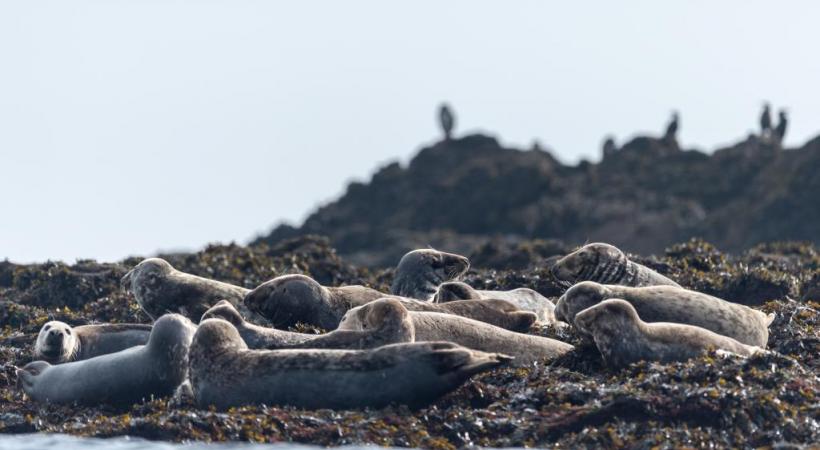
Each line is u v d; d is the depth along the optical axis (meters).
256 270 79.19
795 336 52.16
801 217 199.25
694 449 39.44
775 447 39.25
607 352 46.69
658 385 43.03
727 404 41.66
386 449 40.47
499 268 92.69
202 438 41.62
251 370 43.88
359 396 42.81
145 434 42.47
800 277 74.88
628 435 40.53
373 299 57.44
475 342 49.09
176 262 79.75
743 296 69.06
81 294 71.69
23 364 54.78
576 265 62.22
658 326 47.19
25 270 76.50
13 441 42.53
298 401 43.22
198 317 61.16
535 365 47.94
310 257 83.12
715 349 45.88
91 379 47.28
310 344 45.22
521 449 40.50
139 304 62.78
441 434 41.84
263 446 40.62
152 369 46.53
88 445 41.22
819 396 42.94
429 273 64.19
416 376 42.66
